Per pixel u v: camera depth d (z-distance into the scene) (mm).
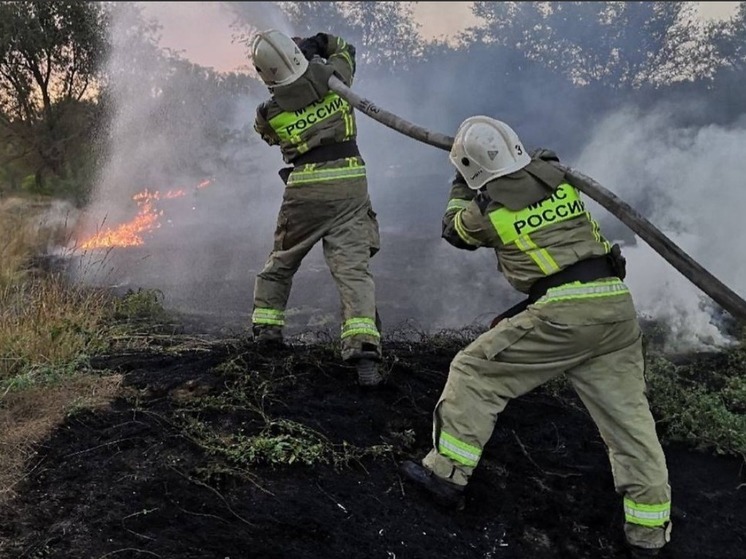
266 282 4145
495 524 3199
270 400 3727
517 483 3434
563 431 3811
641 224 3033
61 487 3076
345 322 3830
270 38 3822
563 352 3039
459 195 3447
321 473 3258
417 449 3561
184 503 3000
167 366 4203
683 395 4027
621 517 3303
